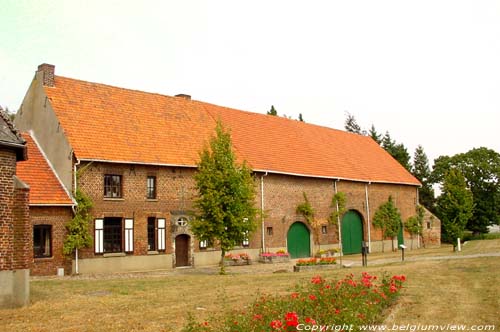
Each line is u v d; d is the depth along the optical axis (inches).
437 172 2458.2
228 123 1403.8
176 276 917.2
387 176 1776.6
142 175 1082.7
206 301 599.8
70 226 960.9
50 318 511.8
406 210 1866.4
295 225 1414.9
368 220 1663.4
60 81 1123.3
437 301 549.3
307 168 1459.2
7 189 577.6
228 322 416.2
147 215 1082.1
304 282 743.7
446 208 1498.5
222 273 957.8
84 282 800.3
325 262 1046.4
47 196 954.1
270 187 1334.9
